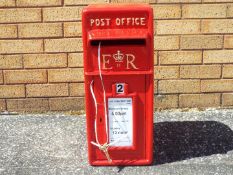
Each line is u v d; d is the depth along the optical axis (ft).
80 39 5.29
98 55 4.09
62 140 4.92
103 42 4.05
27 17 5.21
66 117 5.44
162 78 5.43
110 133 4.34
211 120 5.30
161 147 4.75
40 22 5.23
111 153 4.41
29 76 5.40
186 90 5.48
